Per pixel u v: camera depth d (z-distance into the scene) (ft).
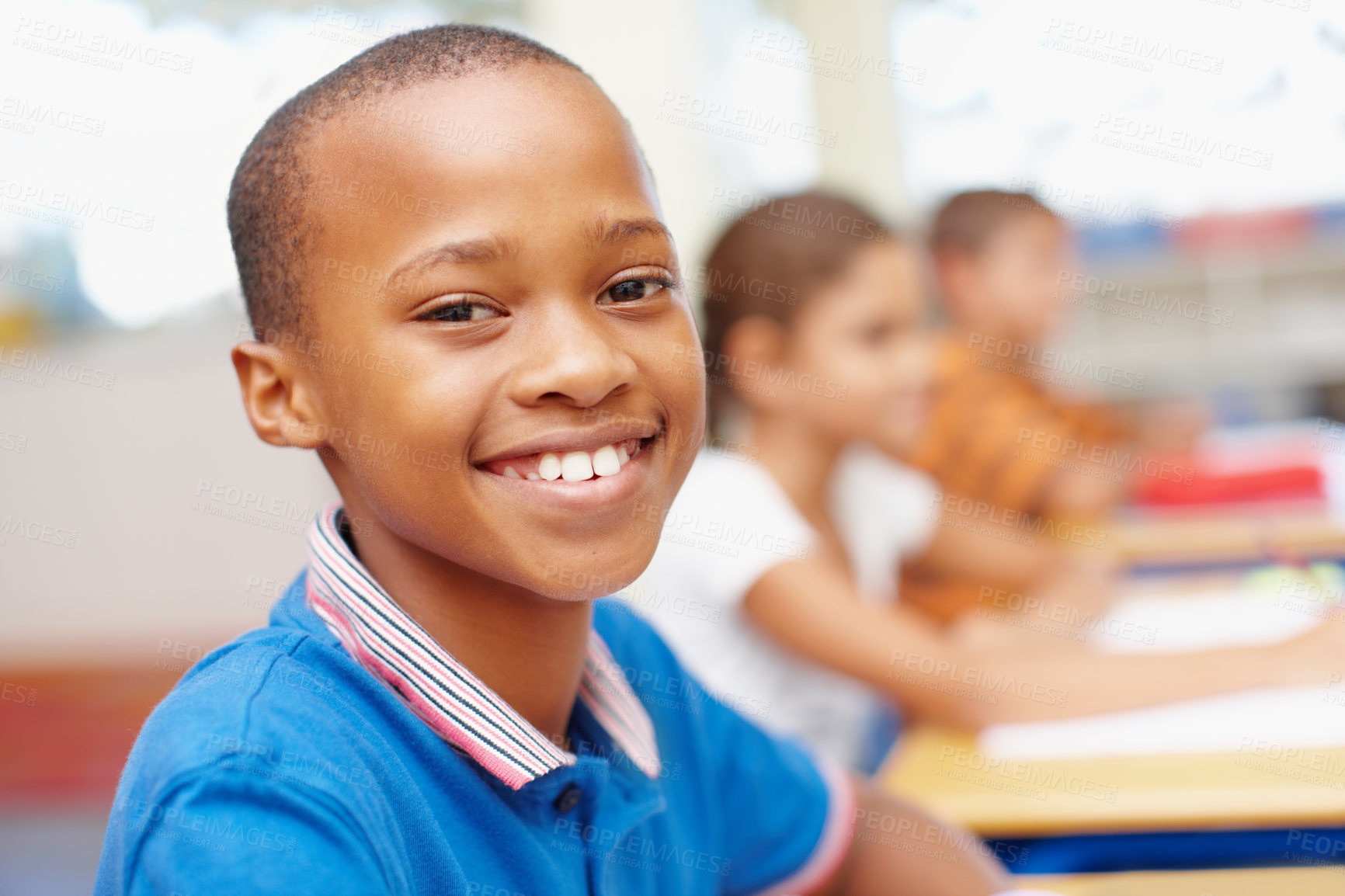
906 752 3.79
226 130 8.45
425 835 1.73
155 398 10.58
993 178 11.37
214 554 10.64
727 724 2.70
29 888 6.89
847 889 2.81
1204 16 9.89
